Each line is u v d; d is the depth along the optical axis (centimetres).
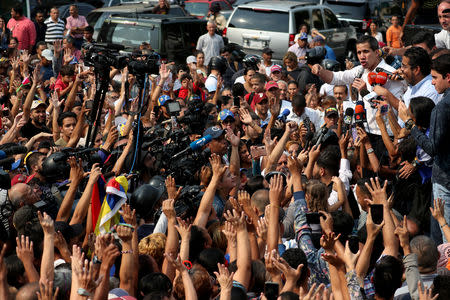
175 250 944
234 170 1298
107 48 1454
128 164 1284
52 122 1766
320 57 2277
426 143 1202
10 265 845
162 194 1143
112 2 4275
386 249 933
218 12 3738
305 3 3566
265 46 3394
